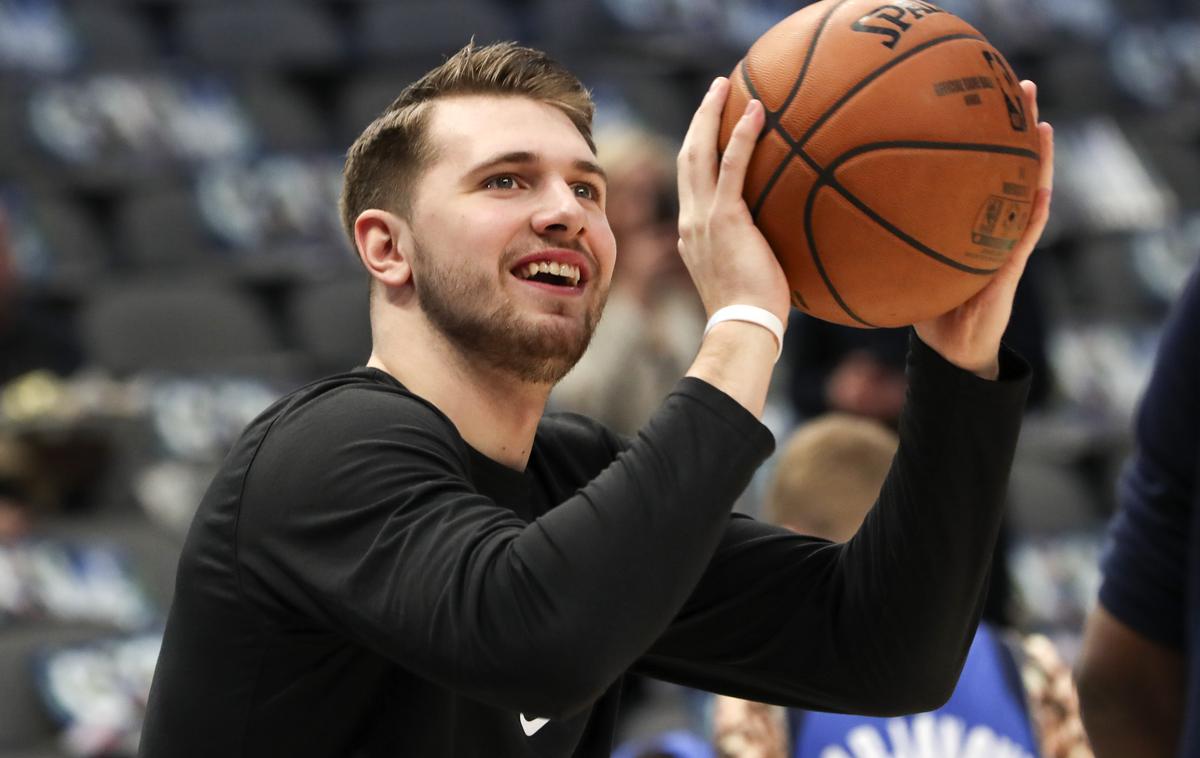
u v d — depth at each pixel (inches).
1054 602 437.1
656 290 365.7
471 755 144.6
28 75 592.1
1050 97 695.7
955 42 142.5
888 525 152.9
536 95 152.6
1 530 384.5
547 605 122.9
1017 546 444.1
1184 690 167.0
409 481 132.3
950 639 152.7
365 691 142.6
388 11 665.0
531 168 147.8
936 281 141.2
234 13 653.3
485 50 155.0
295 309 531.2
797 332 364.8
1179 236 597.3
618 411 357.1
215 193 563.8
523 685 123.6
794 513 227.3
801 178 139.9
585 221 146.9
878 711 157.3
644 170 364.5
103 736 341.7
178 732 145.2
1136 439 168.6
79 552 386.3
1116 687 169.6
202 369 489.1
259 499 137.2
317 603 132.9
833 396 345.7
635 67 631.8
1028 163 141.9
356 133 622.2
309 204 571.2
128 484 426.0
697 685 168.6
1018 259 146.9
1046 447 490.6
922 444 149.9
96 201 564.1
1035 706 201.2
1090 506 481.1
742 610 160.6
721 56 655.8
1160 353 163.9
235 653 140.6
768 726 202.4
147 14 640.4
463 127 148.3
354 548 131.6
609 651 123.0
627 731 341.1
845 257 141.1
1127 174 642.8
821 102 139.8
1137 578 165.8
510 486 151.9
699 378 133.6
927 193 137.9
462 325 146.0
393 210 152.8
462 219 145.5
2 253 450.6
